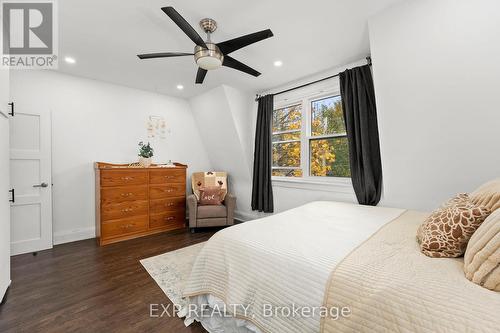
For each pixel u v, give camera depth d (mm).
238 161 4109
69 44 2240
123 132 3564
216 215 3623
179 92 3873
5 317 1538
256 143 3775
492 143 1646
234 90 3584
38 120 2754
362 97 2451
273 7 1701
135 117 3686
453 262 1009
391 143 2145
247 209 4227
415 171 2111
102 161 3363
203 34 2045
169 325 1495
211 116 4012
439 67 1671
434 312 692
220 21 1864
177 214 3760
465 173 1856
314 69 2830
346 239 1346
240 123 3738
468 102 1636
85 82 3193
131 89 3637
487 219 912
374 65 1968
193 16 1802
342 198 2826
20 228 2625
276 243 1287
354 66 2619
